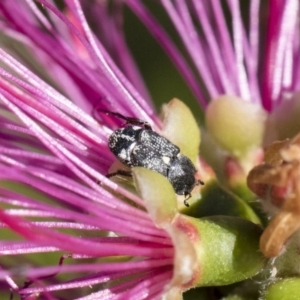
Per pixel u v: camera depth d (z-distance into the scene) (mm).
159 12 162
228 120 126
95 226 115
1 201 113
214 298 120
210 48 140
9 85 116
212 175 123
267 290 116
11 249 112
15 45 132
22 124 121
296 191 109
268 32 133
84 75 130
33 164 120
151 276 114
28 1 129
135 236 113
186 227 113
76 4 124
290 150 109
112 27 148
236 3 137
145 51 161
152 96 159
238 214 121
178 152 117
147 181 111
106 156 121
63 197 113
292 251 115
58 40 131
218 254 113
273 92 132
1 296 122
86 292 120
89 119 121
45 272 110
